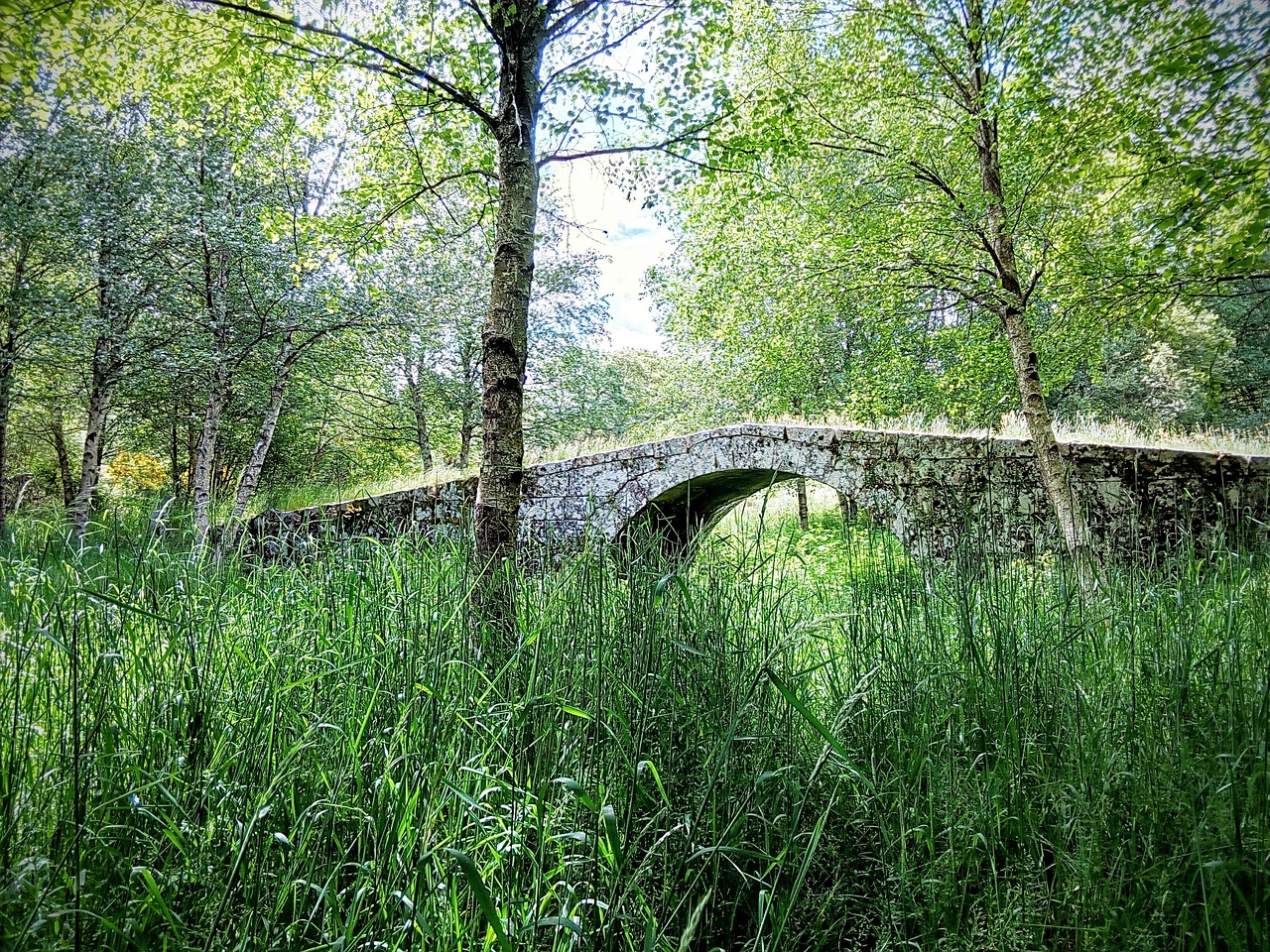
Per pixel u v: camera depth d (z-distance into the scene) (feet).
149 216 29.63
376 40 14.73
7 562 7.20
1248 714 6.61
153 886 4.54
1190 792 6.04
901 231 25.91
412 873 5.39
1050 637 8.79
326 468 58.80
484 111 12.80
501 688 7.90
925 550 10.89
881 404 33.71
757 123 18.25
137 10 11.97
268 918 5.22
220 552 10.23
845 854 7.39
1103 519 22.18
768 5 24.80
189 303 34.30
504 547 11.59
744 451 27.17
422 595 8.73
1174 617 8.28
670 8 14.55
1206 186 12.94
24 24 9.57
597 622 8.24
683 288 38.01
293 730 6.87
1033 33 18.40
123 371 33.81
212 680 7.20
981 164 23.91
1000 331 28.25
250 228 31.32
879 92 24.27
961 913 6.19
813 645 10.75
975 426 33.42
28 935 4.25
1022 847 6.82
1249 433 25.99
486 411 12.30
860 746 8.30
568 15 12.91
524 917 5.41
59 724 5.86
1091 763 6.92
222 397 33.24
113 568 9.24
